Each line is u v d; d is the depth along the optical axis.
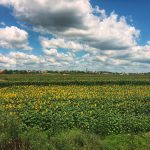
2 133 11.92
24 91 37.72
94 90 39.97
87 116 18.08
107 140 14.82
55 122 16.41
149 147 13.66
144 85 54.03
